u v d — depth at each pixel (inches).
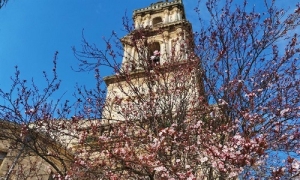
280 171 308.8
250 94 438.9
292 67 503.2
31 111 521.3
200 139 425.7
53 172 693.9
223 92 498.3
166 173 374.3
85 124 560.4
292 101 468.4
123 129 518.6
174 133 407.5
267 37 521.0
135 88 574.6
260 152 301.7
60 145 535.8
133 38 581.9
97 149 481.7
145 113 543.5
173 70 579.8
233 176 329.1
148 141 471.8
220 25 548.1
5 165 692.7
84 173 450.9
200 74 547.2
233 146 336.8
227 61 524.7
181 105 520.1
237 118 448.5
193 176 347.6
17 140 494.0
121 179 442.9
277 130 412.2
